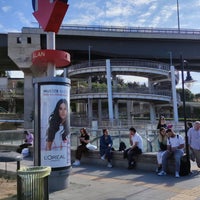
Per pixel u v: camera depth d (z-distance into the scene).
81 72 63.62
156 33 71.38
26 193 6.32
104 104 97.12
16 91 86.25
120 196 8.09
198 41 74.44
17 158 8.91
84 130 14.62
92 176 11.16
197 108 107.19
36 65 11.03
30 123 62.56
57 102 9.52
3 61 83.88
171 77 62.91
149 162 11.95
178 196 7.91
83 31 69.12
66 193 8.66
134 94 59.47
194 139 11.62
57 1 10.08
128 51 72.69
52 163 9.28
